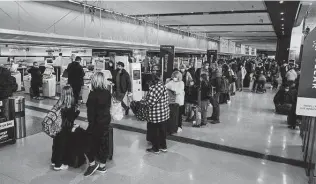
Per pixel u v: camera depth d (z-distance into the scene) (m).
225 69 9.78
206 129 5.64
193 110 5.92
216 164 3.81
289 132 5.58
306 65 3.06
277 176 3.48
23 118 4.75
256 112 7.64
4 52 9.98
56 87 9.34
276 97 7.52
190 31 19.62
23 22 7.68
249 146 4.62
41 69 9.68
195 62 12.44
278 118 6.90
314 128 3.33
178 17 12.30
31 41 5.55
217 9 10.06
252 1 8.44
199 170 3.60
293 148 4.56
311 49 3.02
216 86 6.15
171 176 3.40
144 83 7.82
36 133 5.02
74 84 6.61
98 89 3.27
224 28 17.34
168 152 4.24
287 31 17.81
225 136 5.17
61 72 9.34
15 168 3.52
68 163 3.56
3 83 4.44
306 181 3.36
